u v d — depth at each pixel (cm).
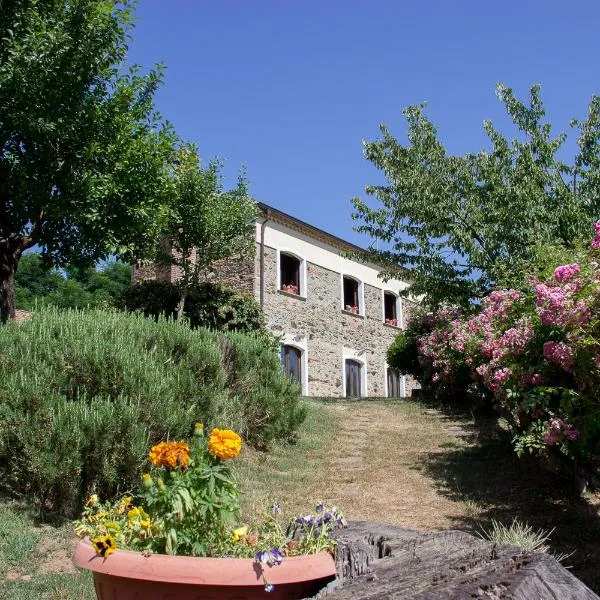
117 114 1102
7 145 1090
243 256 1694
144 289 1588
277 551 255
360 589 226
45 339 677
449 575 215
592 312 495
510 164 1241
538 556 211
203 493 281
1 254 1123
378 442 1039
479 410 1272
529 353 636
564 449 568
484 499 722
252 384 952
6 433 603
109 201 1088
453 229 1232
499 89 1258
